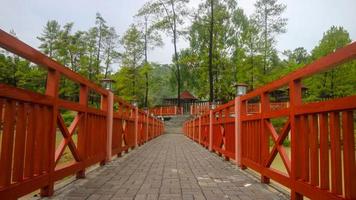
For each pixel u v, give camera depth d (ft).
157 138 64.08
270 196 12.87
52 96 11.85
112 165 21.61
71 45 91.50
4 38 8.07
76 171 15.15
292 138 11.50
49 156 11.87
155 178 16.72
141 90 106.52
